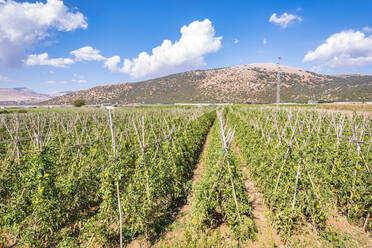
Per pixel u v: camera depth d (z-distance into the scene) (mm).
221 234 4555
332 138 8469
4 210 4508
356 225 4855
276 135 9039
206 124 19109
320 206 4441
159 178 5453
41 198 3977
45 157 4254
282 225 4570
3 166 5586
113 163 4395
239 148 12180
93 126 12555
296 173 4902
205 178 4977
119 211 4082
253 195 6512
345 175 5461
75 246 3914
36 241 3887
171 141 7676
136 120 13414
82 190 5098
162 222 4996
